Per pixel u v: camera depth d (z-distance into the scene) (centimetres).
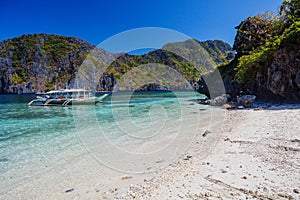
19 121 1567
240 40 3572
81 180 500
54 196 425
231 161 527
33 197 425
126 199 383
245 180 409
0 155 713
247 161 515
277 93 1956
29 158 675
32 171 564
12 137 1005
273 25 2834
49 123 1457
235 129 958
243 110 1678
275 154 545
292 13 2308
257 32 3086
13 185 482
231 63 3734
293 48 1764
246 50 3262
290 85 1820
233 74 3319
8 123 1473
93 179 503
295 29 1708
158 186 427
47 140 929
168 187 414
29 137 1000
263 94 2320
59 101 2972
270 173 432
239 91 2916
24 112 2227
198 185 406
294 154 532
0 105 3225
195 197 360
